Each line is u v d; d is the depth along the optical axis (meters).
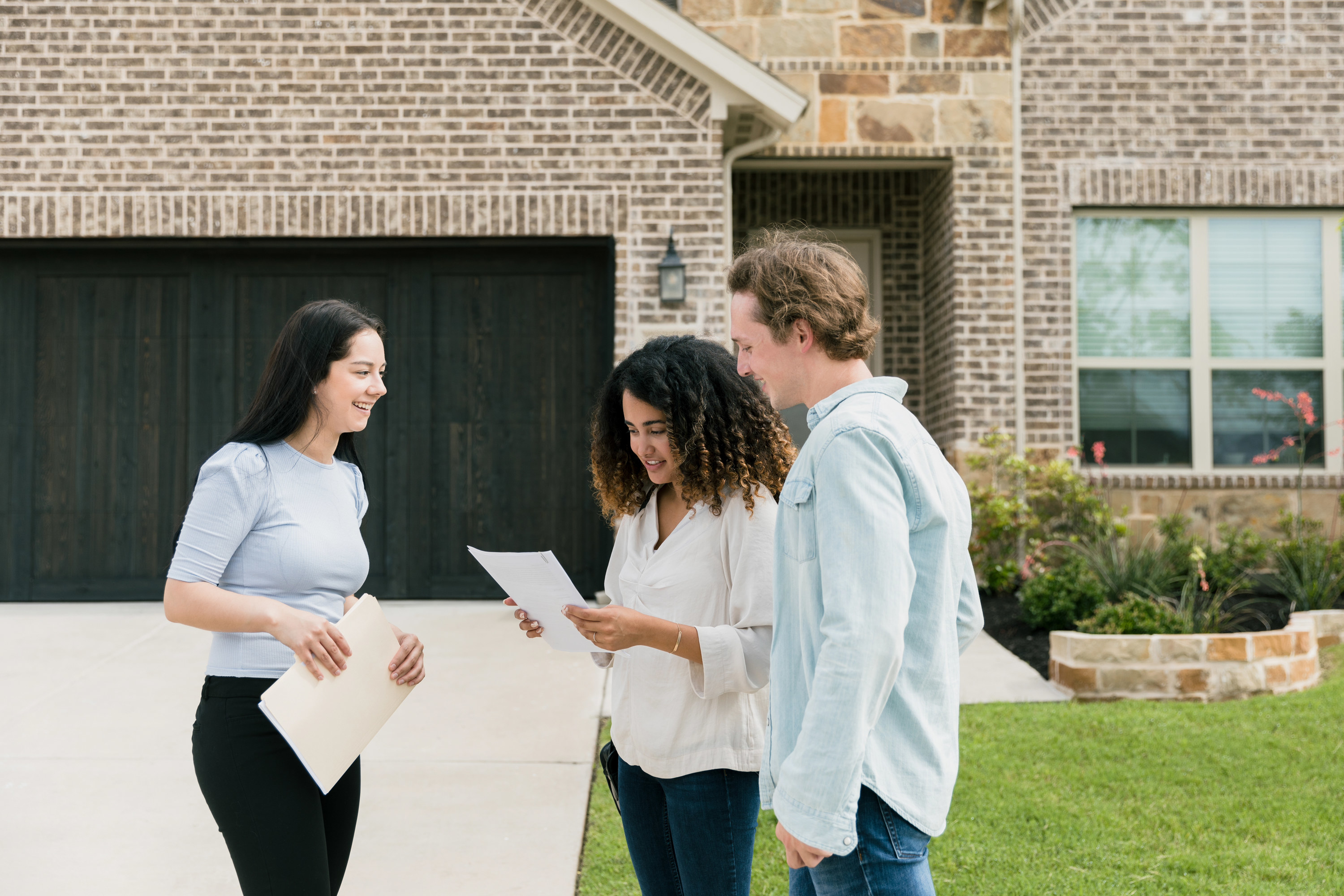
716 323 6.92
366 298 7.10
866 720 1.40
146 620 6.27
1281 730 4.13
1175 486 7.64
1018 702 4.71
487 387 7.10
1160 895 2.81
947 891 2.84
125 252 7.04
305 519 2.06
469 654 5.48
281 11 6.91
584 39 6.95
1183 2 7.74
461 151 6.94
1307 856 3.04
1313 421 6.80
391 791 3.68
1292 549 6.68
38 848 3.24
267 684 1.96
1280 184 7.73
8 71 6.84
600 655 2.23
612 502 2.16
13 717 4.46
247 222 6.87
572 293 7.13
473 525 7.06
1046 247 7.71
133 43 6.87
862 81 7.56
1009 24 7.59
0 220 6.81
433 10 6.93
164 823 3.43
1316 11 7.76
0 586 6.93
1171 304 7.92
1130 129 7.73
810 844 1.39
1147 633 5.20
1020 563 7.36
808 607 1.54
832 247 1.71
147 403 7.03
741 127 7.43
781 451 1.96
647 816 2.04
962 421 7.55
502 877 3.04
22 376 7.00
